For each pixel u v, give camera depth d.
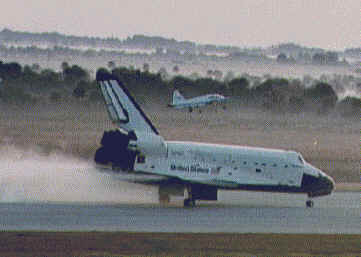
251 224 175.12
